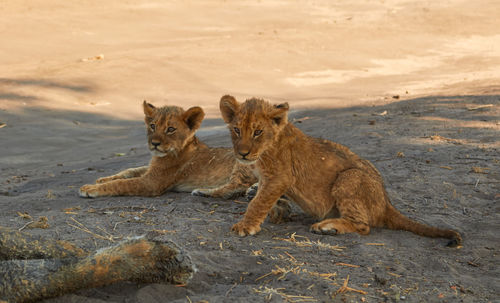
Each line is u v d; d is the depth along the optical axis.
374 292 5.78
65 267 5.18
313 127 18.20
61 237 7.35
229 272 6.28
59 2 63.53
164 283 5.62
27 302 5.02
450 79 35.00
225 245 7.22
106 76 32.97
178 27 55.59
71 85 30.72
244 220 7.88
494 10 66.62
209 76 34.81
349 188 8.00
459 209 9.18
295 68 38.91
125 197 10.68
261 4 71.44
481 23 60.41
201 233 7.71
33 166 17.19
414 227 7.96
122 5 64.62
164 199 10.41
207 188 11.05
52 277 5.10
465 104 20.38
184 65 36.50
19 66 36.19
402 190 10.16
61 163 17.23
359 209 7.96
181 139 10.83
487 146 13.31
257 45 45.53
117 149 19.52
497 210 9.09
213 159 11.15
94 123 24.64
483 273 6.60
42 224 7.87
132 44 46.22
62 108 26.38
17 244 5.64
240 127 7.74
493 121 16.48
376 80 35.94
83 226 7.96
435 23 60.41
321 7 71.75
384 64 42.34
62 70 34.00
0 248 5.56
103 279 5.32
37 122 23.80
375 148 13.67
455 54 47.09
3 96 27.53
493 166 11.56
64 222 8.20
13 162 17.83
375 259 6.80
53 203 10.13
